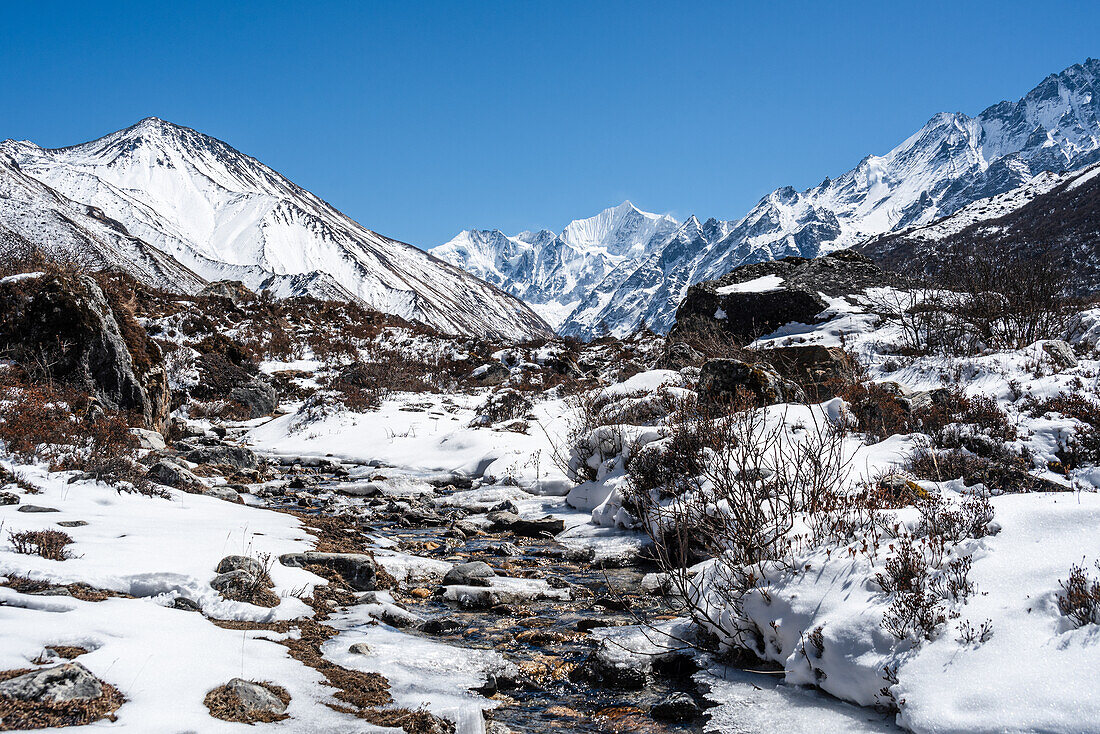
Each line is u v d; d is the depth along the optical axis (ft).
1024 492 23.20
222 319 96.89
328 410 65.05
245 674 14.96
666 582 23.72
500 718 15.53
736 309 75.05
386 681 16.20
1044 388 35.86
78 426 35.22
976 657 14.01
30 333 42.14
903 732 13.78
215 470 44.09
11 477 27.37
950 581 16.03
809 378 44.75
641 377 57.57
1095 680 12.38
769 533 20.40
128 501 28.66
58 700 11.94
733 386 39.17
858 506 20.17
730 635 18.58
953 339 53.36
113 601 17.71
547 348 103.40
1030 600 14.85
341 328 107.86
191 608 18.75
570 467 41.57
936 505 20.13
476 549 30.76
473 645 19.67
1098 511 16.98
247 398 72.69
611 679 17.37
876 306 68.80
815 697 15.87
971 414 32.27
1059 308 53.36
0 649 13.58
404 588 24.98
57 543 20.90
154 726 11.99
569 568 27.94
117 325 45.96
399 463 50.93
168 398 52.19
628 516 32.09
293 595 21.07
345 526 32.91
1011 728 12.22
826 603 16.97
